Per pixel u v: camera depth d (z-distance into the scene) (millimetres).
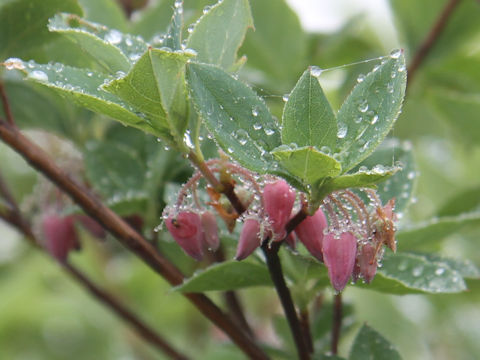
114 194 404
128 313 424
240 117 309
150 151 415
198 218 327
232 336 354
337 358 344
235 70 331
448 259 374
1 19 361
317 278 349
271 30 493
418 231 368
